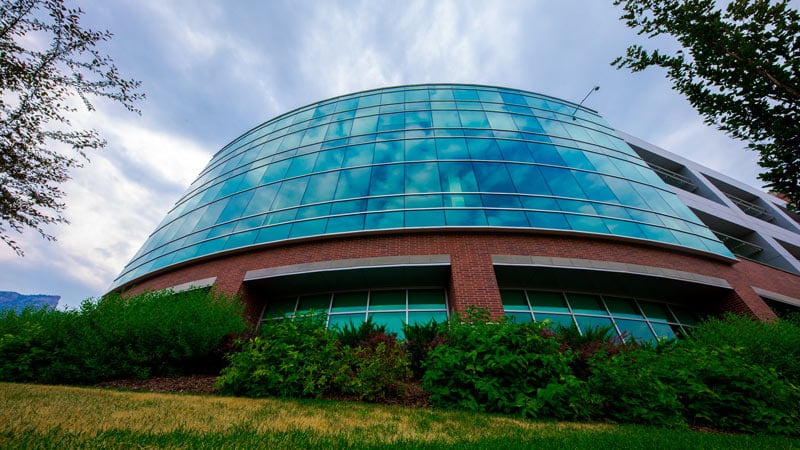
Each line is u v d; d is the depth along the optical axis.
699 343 8.13
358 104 19.56
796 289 14.82
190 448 3.17
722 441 4.44
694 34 4.30
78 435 3.40
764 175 4.13
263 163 17.28
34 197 5.57
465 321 7.31
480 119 17.38
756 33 4.03
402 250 11.26
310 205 13.46
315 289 12.20
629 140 21.14
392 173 14.09
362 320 11.25
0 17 4.75
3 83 4.84
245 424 4.19
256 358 6.53
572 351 6.97
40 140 5.50
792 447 4.41
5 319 7.84
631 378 5.84
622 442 4.06
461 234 11.65
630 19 4.81
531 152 15.38
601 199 13.78
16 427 3.53
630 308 12.18
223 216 14.95
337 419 4.76
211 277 12.25
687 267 12.22
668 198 15.63
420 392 6.89
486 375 6.01
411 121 17.23
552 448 3.71
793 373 7.14
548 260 10.96
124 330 7.52
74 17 5.14
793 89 3.84
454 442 3.84
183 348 7.78
